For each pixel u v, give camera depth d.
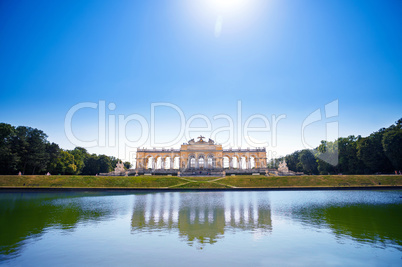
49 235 22.16
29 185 67.06
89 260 16.53
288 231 23.11
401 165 76.56
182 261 16.31
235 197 49.53
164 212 32.81
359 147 88.12
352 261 16.25
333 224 25.67
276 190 64.12
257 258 16.78
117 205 39.28
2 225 25.88
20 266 15.65
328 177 71.94
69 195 54.56
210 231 23.25
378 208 34.62
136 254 17.56
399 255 17.19
